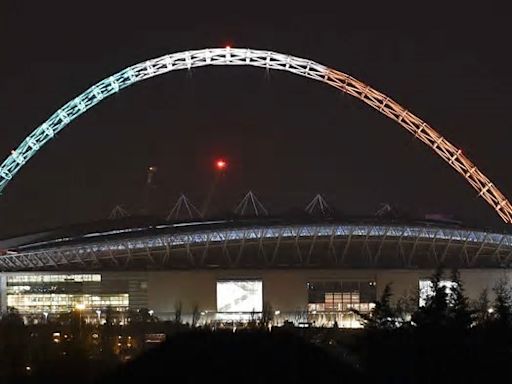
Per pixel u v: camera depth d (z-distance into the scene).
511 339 66.94
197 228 176.75
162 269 176.38
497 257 184.88
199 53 144.12
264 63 147.50
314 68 148.62
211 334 71.81
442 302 69.00
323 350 70.38
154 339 126.19
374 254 180.88
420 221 181.38
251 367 65.75
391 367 66.12
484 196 164.50
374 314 77.31
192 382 64.19
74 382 81.19
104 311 169.75
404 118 157.25
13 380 82.94
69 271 176.25
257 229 176.25
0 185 147.50
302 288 176.62
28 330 121.75
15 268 176.25
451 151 160.75
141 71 145.88
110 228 183.62
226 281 175.88
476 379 63.31
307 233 177.50
